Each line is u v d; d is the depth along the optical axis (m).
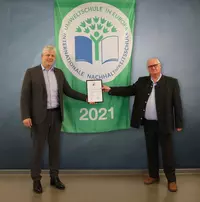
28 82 3.20
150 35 3.76
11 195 3.26
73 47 3.69
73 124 3.79
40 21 3.71
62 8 3.66
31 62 3.75
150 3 3.73
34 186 3.34
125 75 3.74
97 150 3.86
